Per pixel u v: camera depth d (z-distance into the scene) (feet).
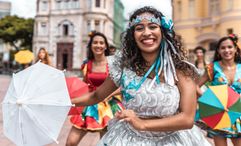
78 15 167.32
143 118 7.16
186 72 6.94
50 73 7.66
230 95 10.95
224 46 13.12
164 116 7.04
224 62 13.28
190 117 6.74
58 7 171.32
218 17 89.81
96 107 13.21
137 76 7.24
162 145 7.06
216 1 90.58
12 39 177.99
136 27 7.21
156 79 7.03
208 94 11.09
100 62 14.02
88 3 166.20
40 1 173.27
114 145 7.20
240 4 82.99
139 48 7.34
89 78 13.80
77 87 9.83
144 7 7.24
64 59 170.91
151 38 7.06
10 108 7.55
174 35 7.29
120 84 7.59
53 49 171.53
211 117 11.00
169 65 7.04
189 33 96.89
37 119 7.38
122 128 7.35
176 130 6.68
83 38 166.81
